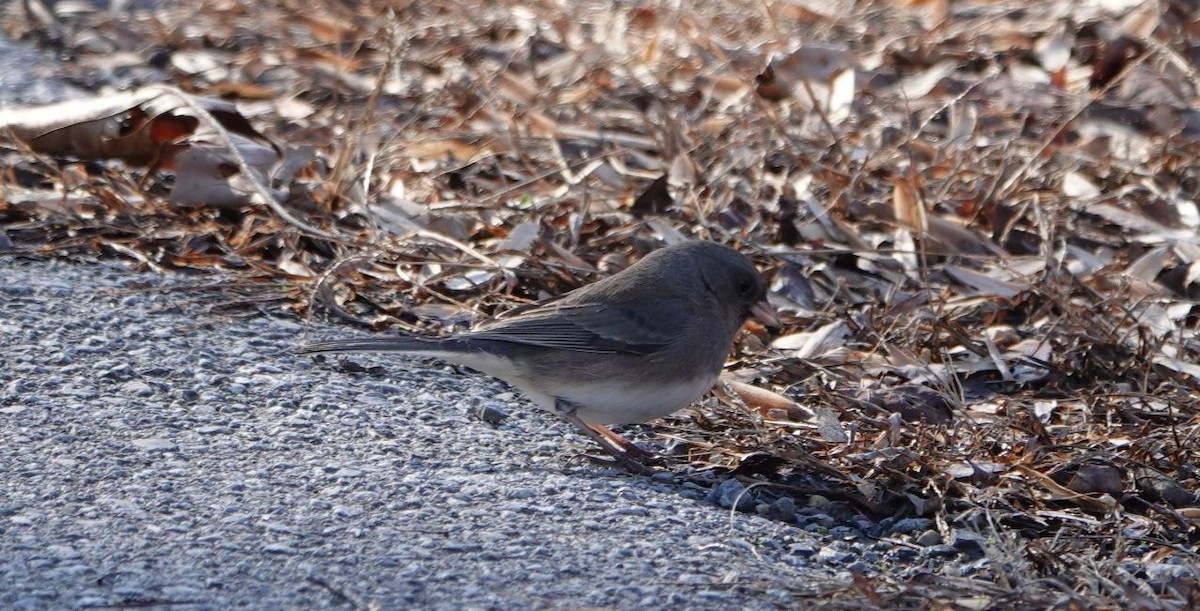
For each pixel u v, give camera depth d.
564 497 8.07
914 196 12.36
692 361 8.98
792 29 17.80
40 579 6.56
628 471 8.80
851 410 9.69
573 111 15.37
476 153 14.13
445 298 11.21
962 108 14.60
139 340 9.97
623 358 8.81
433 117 15.49
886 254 11.76
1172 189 13.27
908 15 18.64
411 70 17.22
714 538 7.65
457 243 11.59
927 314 11.15
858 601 6.84
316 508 7.60
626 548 7.39
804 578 7.21
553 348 8.84
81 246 11.73
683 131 14.25
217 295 11.00
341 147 13.24
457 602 6.62
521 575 6.96
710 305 9.09
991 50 16.81
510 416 9.57
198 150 12.27
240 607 6.43
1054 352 10.62
